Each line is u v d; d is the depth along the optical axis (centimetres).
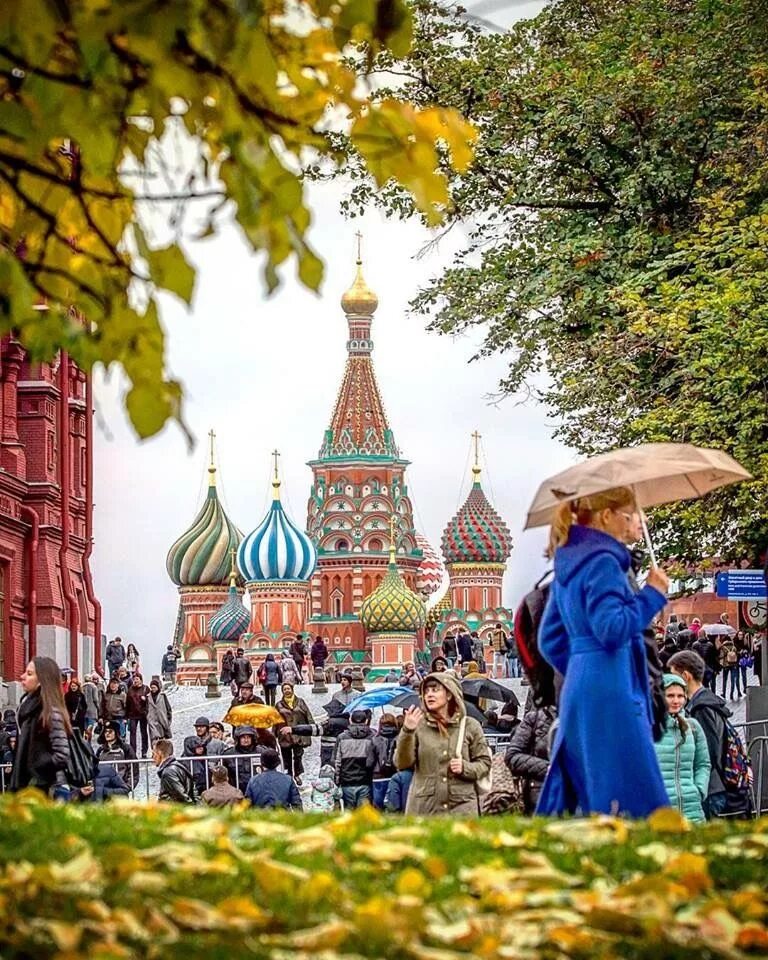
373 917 816
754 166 3841
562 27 4153
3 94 904
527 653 1455
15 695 6931
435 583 17675
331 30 898
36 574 7188
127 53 862
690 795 1817
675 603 8281
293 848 1041
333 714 5062
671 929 858
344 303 16988
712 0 3928
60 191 976
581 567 1262
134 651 8456
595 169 4041
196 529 15525
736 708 5759
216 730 3597
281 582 14650
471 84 4041
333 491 16625
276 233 837
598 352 3744
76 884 883
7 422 7106
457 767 1755
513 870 971
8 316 916
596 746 1256
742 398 3497
